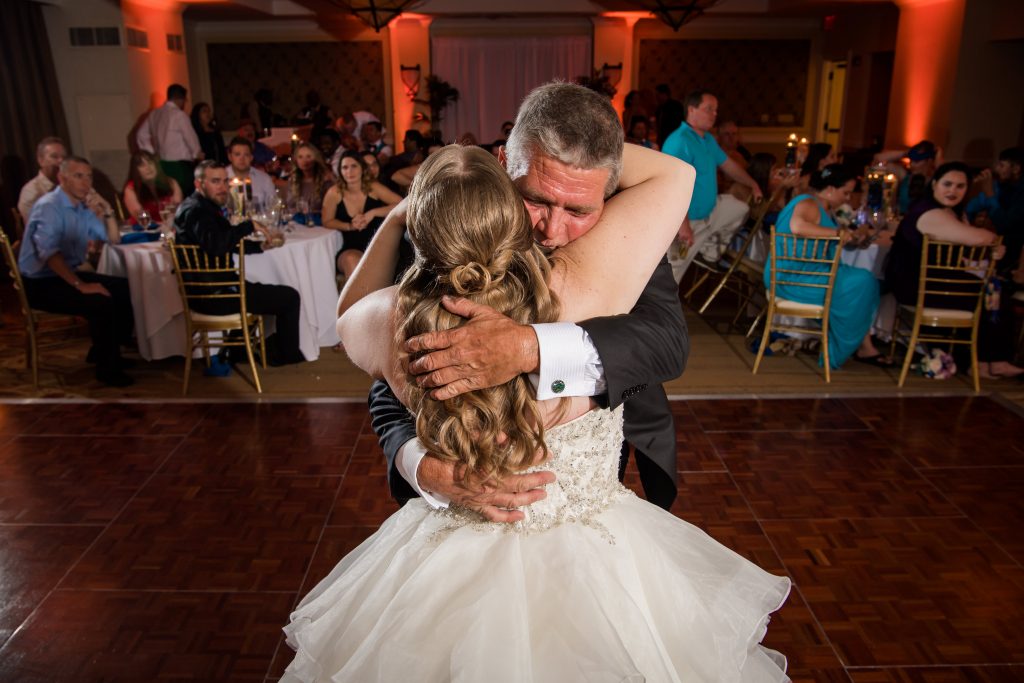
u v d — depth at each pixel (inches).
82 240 175.3
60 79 345.4
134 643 89.4
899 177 240.1
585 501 40.8
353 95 495.8
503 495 37.2
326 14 452.4
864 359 186.1
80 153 354.6
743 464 133.5
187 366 164.9
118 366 171.8
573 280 36.9
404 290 35.1
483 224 32.6
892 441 142.3
